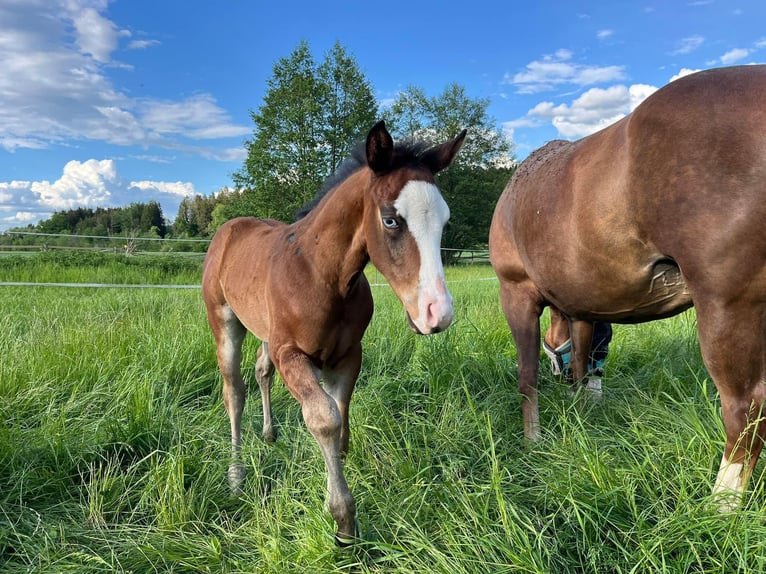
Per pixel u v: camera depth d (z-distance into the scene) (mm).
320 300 2189
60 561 2029
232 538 2199
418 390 3619
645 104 1922
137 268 12305
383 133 1920
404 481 2326
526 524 1867
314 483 2361
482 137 36688
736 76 1746
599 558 1806
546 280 2549
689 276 1810
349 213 2150
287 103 28125
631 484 2018
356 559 1964
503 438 2799
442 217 1954
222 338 3125
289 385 2135
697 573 1652
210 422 3291
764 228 1600
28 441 2797
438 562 1776
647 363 3768
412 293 1907
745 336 1723
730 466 1837
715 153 1672
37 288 8922
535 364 2936
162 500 2346
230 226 3375
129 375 3619
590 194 2111
